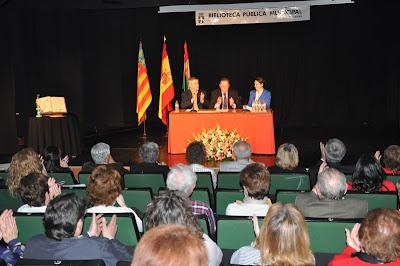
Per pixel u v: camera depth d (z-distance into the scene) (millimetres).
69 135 9000
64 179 5070
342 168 4953
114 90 12867
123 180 4934
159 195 2666
